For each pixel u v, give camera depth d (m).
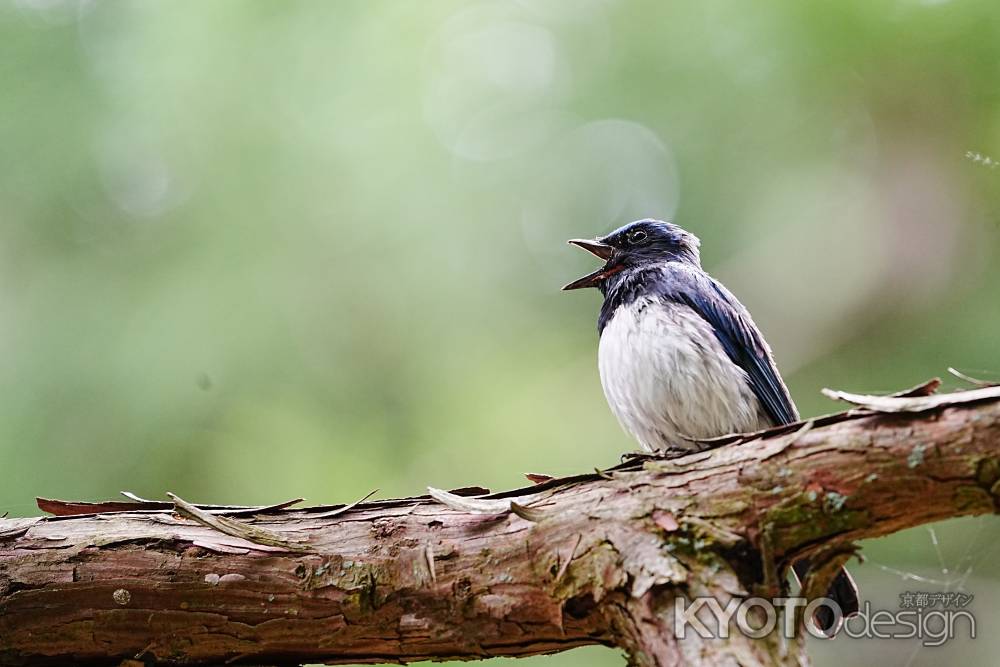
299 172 12.09
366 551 5.93
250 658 6.10
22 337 11.46
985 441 5.14
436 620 5.83
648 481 5.68
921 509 5.30
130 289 11.73
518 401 12.31
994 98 11.59
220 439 11.25
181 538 6.03
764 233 12.73
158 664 6.11
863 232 12.45
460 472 11.82
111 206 12.04
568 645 5.83
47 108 11.79
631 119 12.80
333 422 11.74
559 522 5.70
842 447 5.38
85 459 10.92
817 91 12.13
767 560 5.38
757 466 5.50
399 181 12.47
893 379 11.98
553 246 13.03
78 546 6.03
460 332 12.40
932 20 11.41
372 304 12.09
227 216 11.95
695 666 5.04
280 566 5.94
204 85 12.06
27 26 11.98
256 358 11.52
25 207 11.80
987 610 10.62
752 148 12.59
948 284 12.04
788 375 12.38
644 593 5.28
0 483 10.75
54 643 6.06
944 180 12.07
